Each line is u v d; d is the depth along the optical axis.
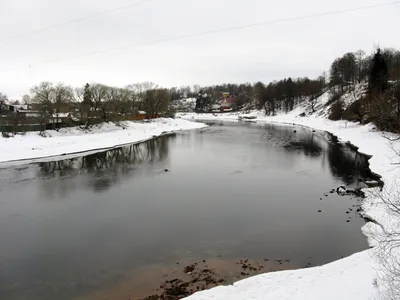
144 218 19.86
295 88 122.75
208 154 42.44
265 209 21.12
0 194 25.12
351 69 103.25
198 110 177.50
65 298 12.04
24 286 12.91
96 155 42.41
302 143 51.53
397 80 64.06
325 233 17.30
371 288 9.71
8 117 53.12
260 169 33.00
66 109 64.31
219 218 19.67
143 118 92.38
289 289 10.78
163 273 13.57
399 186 21.52
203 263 14.38
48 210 21.53
